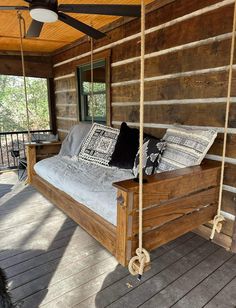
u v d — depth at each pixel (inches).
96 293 67.9
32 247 90.0
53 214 117.7
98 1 106.5
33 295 66.9
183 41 99.9
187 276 75.2
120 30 132.6
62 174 110.8
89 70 168.9
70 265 79.8
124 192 63.6
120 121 143.3
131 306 63.6
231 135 87.4
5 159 281.1
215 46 88.7
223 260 83.7
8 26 134.4
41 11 79.5
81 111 182.5
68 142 150.3
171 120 110.5
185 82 101.4
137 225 67.0
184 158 89.7
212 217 92.0
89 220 89.4
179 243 94.3
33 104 493.4
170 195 74.2
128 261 67.8
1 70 192.1
